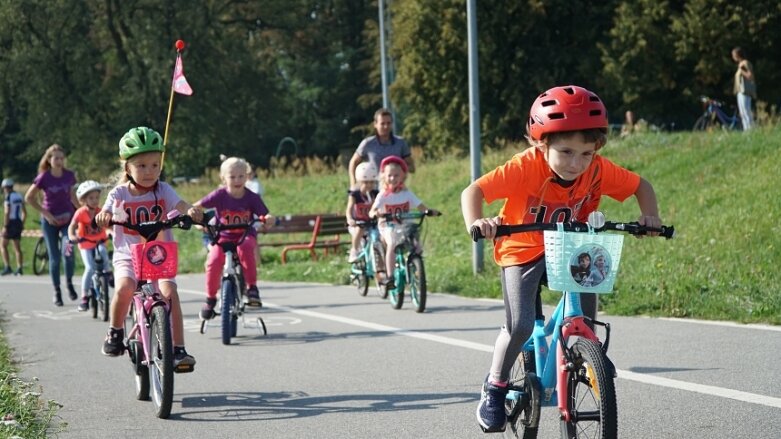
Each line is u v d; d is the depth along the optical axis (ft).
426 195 127.65
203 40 276.21
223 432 34.14
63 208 81.25
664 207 87.56
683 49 204.85
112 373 46.75
